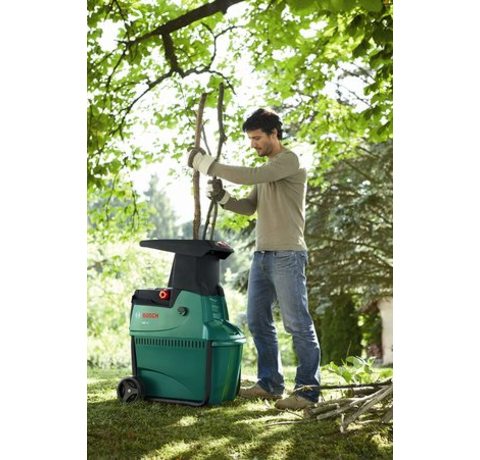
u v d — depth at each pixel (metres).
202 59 5.70
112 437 2.60
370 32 4.04
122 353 9.23
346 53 5.78
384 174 11.07
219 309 3.30
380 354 12.54
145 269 9.91
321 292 11.48
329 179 11.66
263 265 3.36
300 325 3.23
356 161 11.58
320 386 3.00
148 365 3.28
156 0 5.23
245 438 2.61
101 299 9.36
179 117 5.68
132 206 6.19
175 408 3.13
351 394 2.97
